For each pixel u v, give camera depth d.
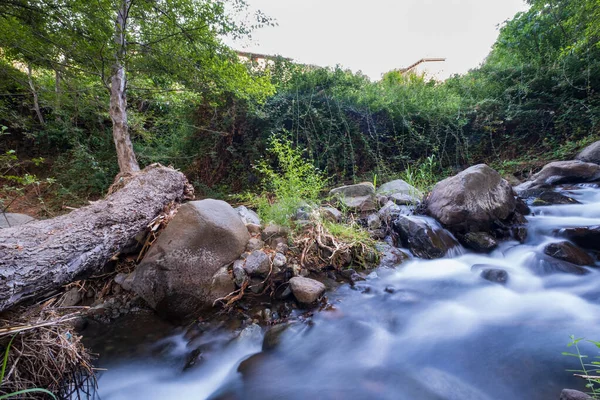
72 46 3.63
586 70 5.78
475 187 3.31
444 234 3.21
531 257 2.83
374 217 3.66
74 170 6.16
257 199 4.29
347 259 2.87
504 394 1.46
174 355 1.94
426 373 1.69
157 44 4.56
